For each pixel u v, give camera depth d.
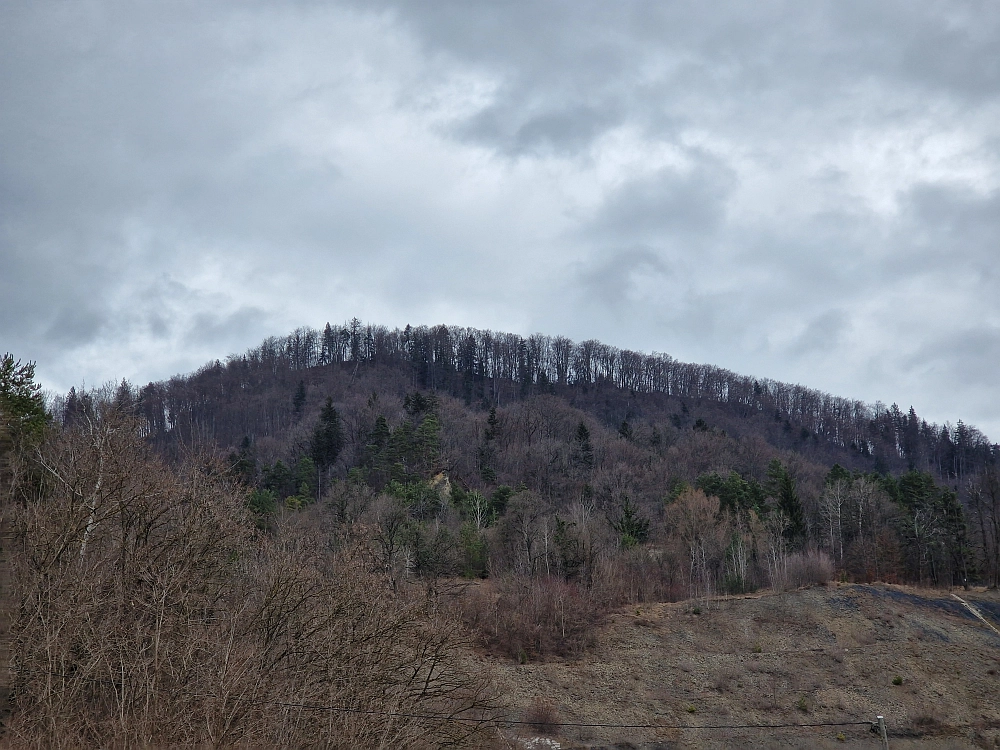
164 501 29.73
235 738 22.86
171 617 24.73
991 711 51.34
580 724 47.91
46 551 25.64
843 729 49.56
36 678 22.48
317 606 28.81
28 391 34.78
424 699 31.52
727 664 57.28
